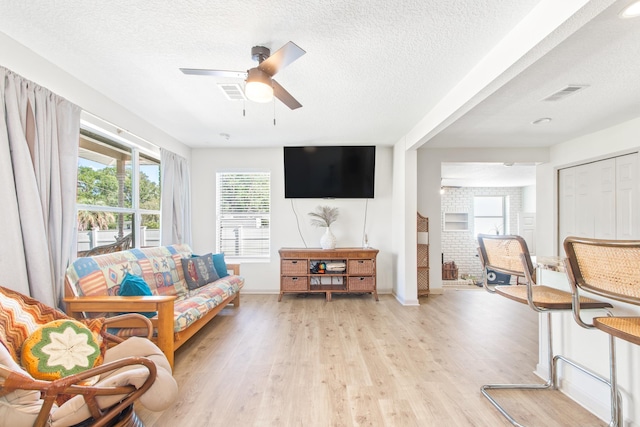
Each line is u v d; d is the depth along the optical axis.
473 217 8.91
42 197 2.02
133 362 1.21
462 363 2.37
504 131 3.91
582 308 1.57
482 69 2.14
